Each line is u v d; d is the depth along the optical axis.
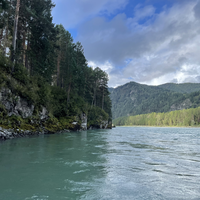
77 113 32.72
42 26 24.66
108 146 10.75
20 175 4.57
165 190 3.82
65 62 35.28
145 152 8.77
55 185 3.95
